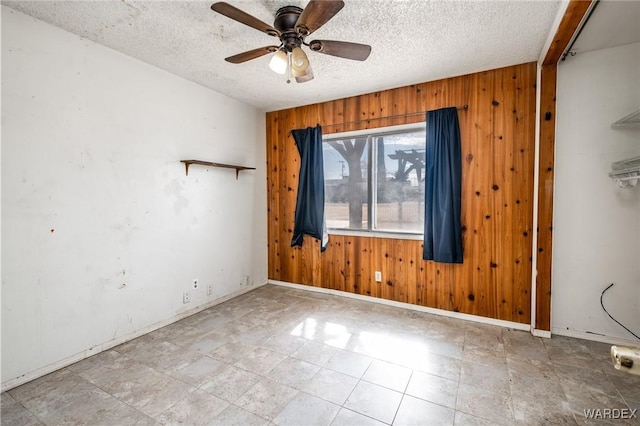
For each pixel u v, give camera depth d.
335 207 3.74
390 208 3.40
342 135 3.60
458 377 2.04
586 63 2.46
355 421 1.66
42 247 2.07
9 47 1.91
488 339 2.58
